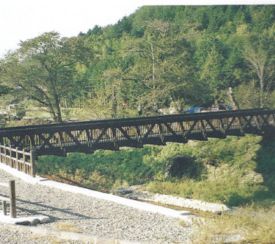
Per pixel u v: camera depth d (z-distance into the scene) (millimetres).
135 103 42562
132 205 14375
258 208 20500
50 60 41375
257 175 30391
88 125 25938
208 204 23625
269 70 42938
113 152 33062
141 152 33812
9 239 11164
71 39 42312
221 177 31031
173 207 22891
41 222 12555
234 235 11117
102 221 12648
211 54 45125
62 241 10961
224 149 33688
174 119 29516
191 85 42312
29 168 19125
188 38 45531
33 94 41438
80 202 14820
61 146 25016
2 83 41375
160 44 42406
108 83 42906
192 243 10789
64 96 42406
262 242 10734
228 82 44219
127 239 11047
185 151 33844
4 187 17203
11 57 41219
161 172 31953
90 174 29609
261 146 33750
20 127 25219
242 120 38469
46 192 16328
